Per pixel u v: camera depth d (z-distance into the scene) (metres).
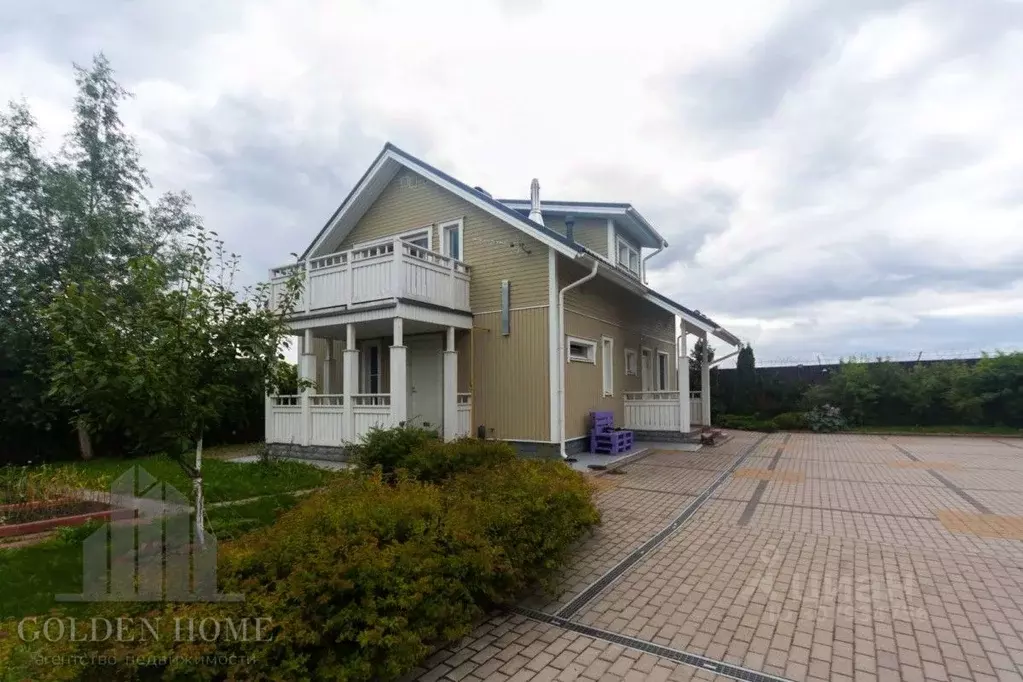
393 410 9.53
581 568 4.83
